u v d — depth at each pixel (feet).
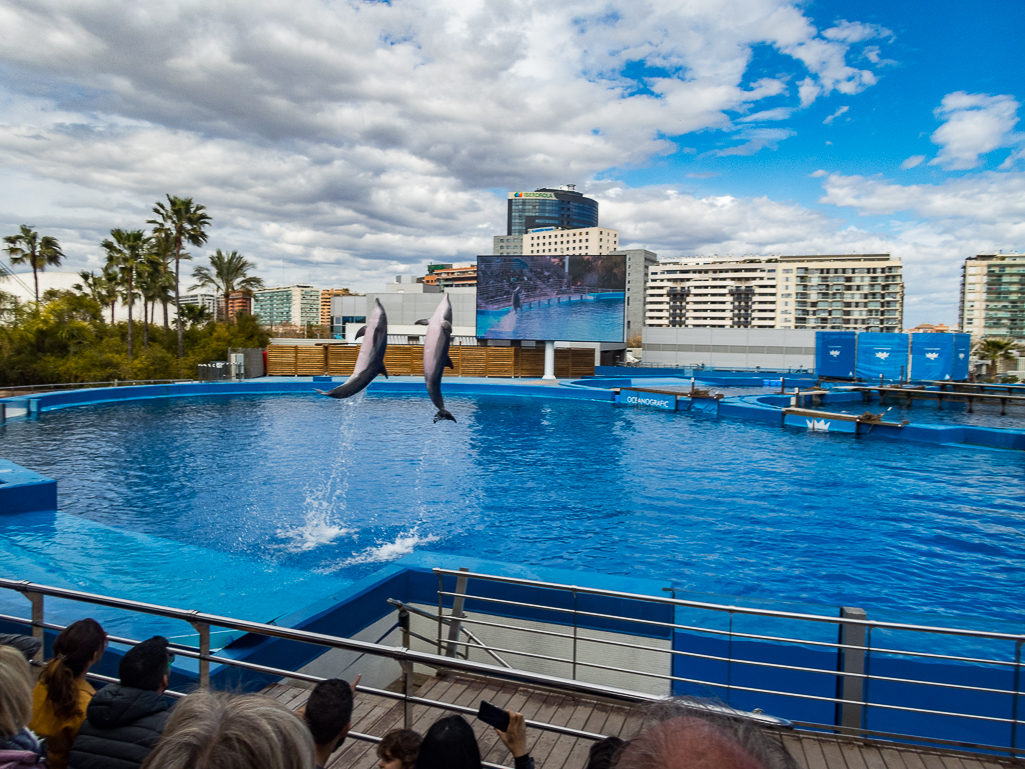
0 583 13.11
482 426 91.35
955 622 18.07
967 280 440.04
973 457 71.87
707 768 2.64
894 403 138.72
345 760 13.24
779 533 43.21
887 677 15.90
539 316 141.38
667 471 62.54
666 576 35.29
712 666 19.60
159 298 148.15
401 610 17.69
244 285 197.57
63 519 39.83
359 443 75.61
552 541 40.81
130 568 31.19
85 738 8.21
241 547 38.19
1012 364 214.90
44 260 163.12
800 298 474.08
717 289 495.82
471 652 22.41
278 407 109.70
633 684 20.39
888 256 490.90
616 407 115.65
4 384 112.57
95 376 119.85
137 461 63.21
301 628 19.12
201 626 11.90
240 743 3.92
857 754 14.29
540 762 13.46
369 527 42.91
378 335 28.84
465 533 42.14
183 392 123.34
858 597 33.09
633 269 476.54
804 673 18.71
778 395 120.88
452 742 6.73
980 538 42.63
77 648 9.69
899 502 51.80
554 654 21.49
